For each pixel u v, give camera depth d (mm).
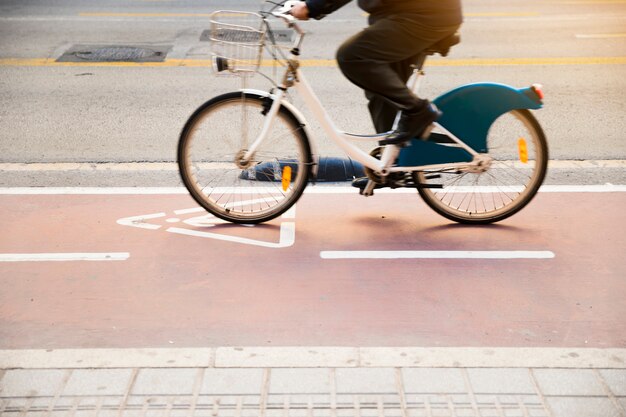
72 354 3779
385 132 5172
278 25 12219
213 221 5449
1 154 6855
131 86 9000
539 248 5055
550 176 6359
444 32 4680
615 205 5766
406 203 5785
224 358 3732
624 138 7398
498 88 5043
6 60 10062
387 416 3318
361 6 4762
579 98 8680
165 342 3977
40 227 5316
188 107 8242
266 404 3387
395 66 4980
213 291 4488
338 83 9125
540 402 3410
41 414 3309
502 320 4199
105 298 4406
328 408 3363
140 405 3375
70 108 8188
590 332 4094
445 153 5137
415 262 4848
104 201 5793
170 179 6289
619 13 13828
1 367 3652
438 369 3650
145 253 4949
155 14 13219
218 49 5234
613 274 4730
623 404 3402
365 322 4168
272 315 4234
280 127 5168
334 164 6289
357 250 5004
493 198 5824
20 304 4336
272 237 5195
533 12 13883
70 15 13023
